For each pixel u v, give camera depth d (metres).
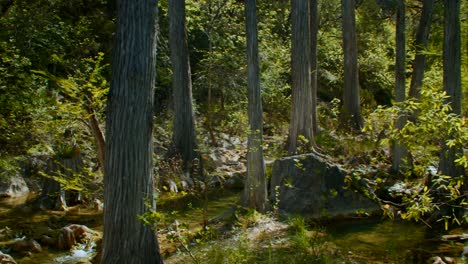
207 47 22.42
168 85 20.97
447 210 8.69
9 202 11.16
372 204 9.54
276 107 22.45
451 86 9.51
